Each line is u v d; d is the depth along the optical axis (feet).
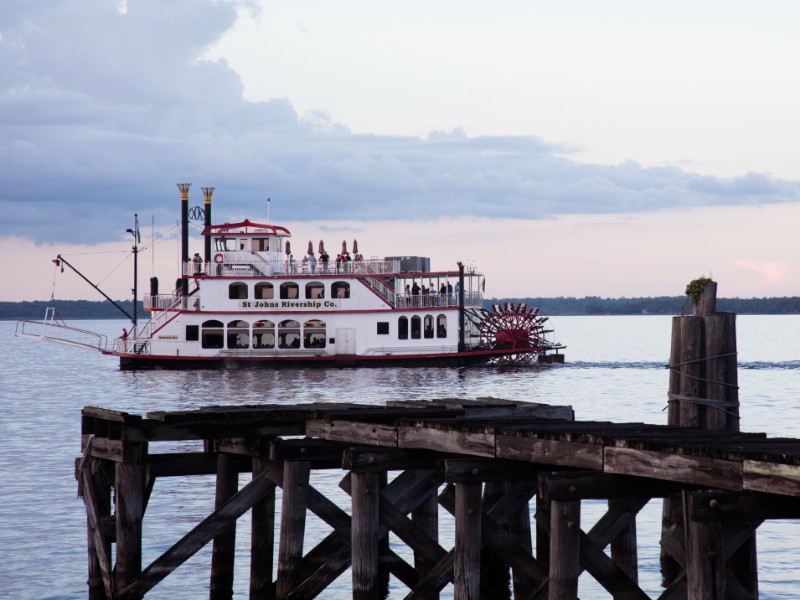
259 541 67.26
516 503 60.03
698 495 41.50
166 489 107.55
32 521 93.30
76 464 69.36
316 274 273.95
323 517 62.85
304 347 275.59
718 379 64.49
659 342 598.34
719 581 42.06
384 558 65.82
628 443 45.68
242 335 276.21
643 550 80.94
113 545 81.35
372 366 274.98
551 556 47.47
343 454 58.29
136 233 309.22
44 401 219.61
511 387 238.48
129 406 201.77
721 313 64.90
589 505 95.71
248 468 71.56
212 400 209.26
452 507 66.28
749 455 41.16
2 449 142.61
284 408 68.44
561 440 48.62
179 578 75.97
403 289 284.41
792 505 41.88
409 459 57.36
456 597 52.95
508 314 290.76
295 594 61.46
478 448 52.70
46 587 73.72
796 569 76.18
